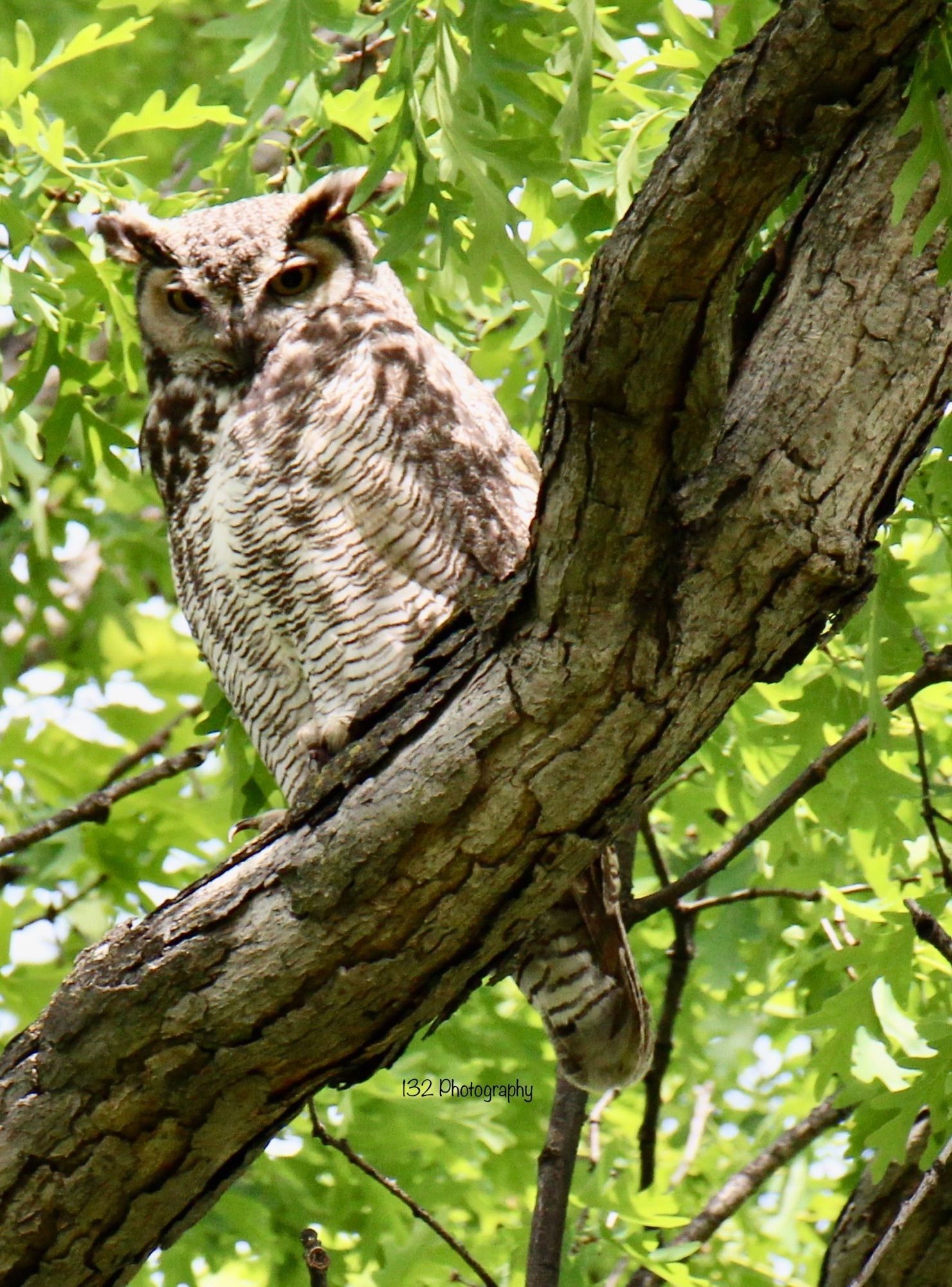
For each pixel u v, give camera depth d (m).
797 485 5.14
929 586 11.09
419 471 7.68
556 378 7.87
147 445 8.60
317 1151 10.56
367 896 5.73
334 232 8.70
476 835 5.61
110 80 14.48
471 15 6.65
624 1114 12.03
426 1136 10.39
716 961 10.33
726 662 5.38
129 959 5.95
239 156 9.27
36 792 12.40
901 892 8.80
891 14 4.42
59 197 8.85
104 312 9.61
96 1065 5.95
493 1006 11.22
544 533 5.24
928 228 4.80
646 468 5.05
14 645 13.16
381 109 8.61
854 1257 8.33
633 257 4.68
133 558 12.57
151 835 11.46
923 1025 7.42
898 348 5.16
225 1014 5.86
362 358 7.92
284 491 7.66
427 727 5.63
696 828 10.85
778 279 5.36
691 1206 10.55
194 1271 11.43
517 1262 9.44
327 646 7.70
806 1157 10.98
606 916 7.62
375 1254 10.23
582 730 5.45
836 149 5.27
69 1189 6.04
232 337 8.29
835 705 8.80
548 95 8.07
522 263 6.16
